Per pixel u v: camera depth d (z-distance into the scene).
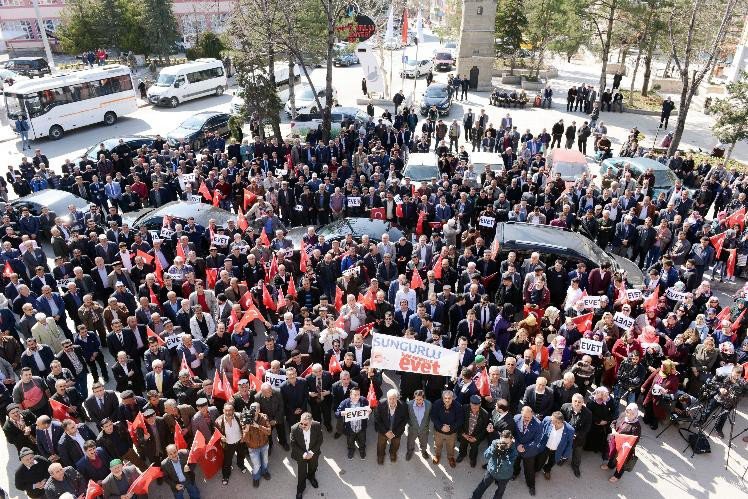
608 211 14.48
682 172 19.62
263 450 8.27
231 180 17.86
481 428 8.31
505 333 10.06
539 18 38.66
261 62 24.91
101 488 7.20
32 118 26.03
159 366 8.84
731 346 9.66
